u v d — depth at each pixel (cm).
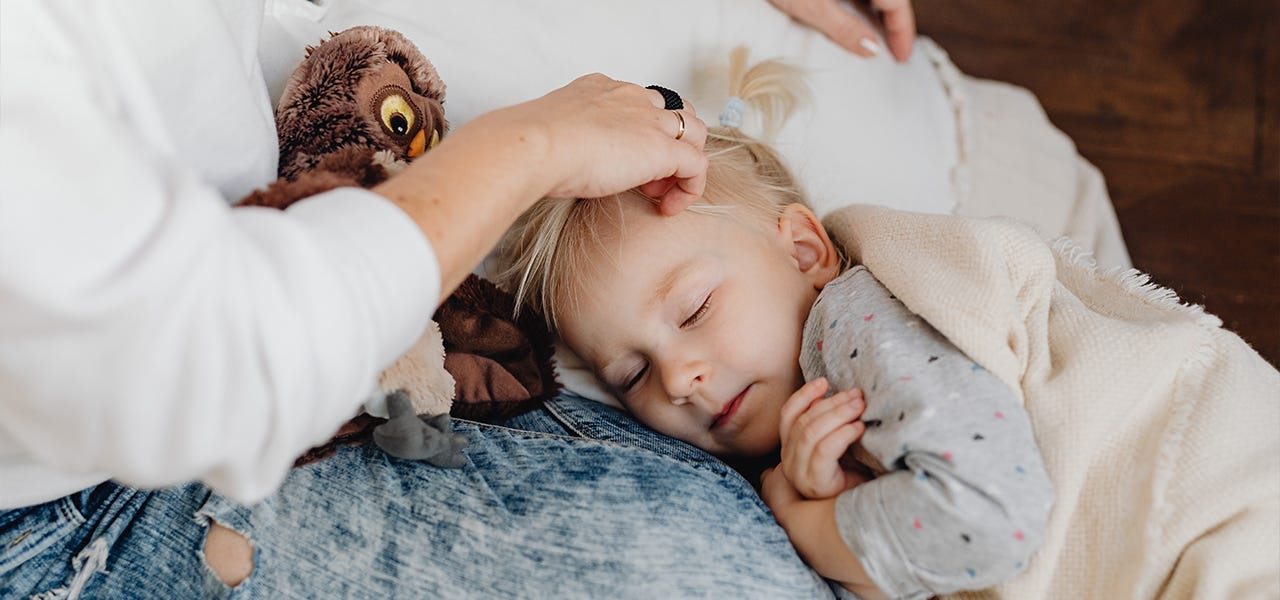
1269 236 167
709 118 126
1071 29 186
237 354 50
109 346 47
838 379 90
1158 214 169
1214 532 82
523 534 77
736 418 98
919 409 81
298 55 101
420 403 81
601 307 101
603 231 102
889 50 144
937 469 78
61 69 54
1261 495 82
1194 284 164
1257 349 159
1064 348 89
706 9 130
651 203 101
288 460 54
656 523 78
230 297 50
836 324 93
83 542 78
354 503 80
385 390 78
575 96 79
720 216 103
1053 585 86
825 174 128
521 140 69
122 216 48
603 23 122
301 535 79
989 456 78
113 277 47
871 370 87
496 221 66
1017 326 88
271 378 51
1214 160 174
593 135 74
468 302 98
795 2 134
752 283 99
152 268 47
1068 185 153
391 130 85
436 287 59
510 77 115
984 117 156
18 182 47
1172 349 88
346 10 108
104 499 80
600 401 108
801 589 81
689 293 98
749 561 79
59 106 52
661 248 99
